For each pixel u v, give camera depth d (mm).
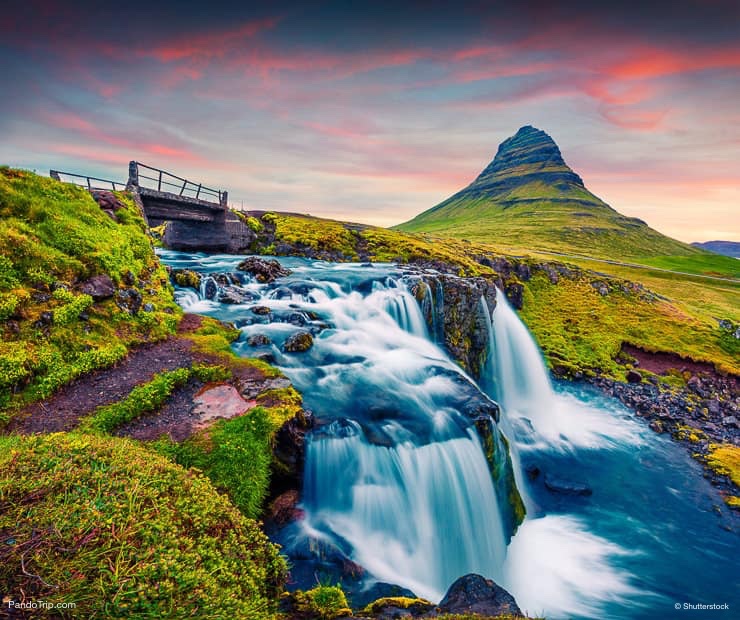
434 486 14219
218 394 12961
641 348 47031
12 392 10938
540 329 50688
